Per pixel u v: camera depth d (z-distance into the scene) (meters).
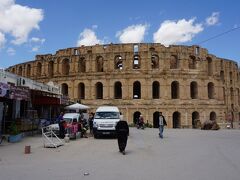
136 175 14.31
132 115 74.31
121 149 22.50
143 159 19.69
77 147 26.92
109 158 20.22
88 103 76.50
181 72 76.19
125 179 13.43
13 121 33.97
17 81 39.44
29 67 88.62
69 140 32.81
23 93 33.75
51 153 22.78
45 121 42.53
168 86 75.19
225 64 86.06
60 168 16.30
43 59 84.06
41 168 16.30
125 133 22.66
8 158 20.12
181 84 75.88
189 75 76.75
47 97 42.09
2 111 33.59
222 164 17.39
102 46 80.25
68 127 35.09
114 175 14.33
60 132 34.88
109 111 39.06
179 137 38.09
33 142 30.34
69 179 13.47
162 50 78.12
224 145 27.95
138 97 84.69
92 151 24.11
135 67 81.94
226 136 39.69
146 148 26.05
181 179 13.40
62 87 80.62
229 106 85.25
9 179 13.45
